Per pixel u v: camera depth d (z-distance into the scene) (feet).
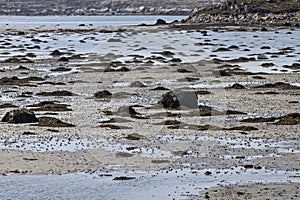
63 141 248.52
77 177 202.28
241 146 241.14
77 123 277.03
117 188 191.72
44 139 252.01
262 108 326.85
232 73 476.54
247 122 287.48
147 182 197.16
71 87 399.85
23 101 349.82
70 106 325.21
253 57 610.65
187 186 193.06
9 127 275.18
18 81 431.43
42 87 404.98
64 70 497.05
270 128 274.77
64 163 217.36
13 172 207.00
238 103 342.03
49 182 197.16
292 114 299.17
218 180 198.70
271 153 230.89
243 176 202.49
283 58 610.65
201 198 181.98
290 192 186.39
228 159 222.28
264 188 190.29
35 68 522.88
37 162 218.79
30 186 193.06
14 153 230.48
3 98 361.51
